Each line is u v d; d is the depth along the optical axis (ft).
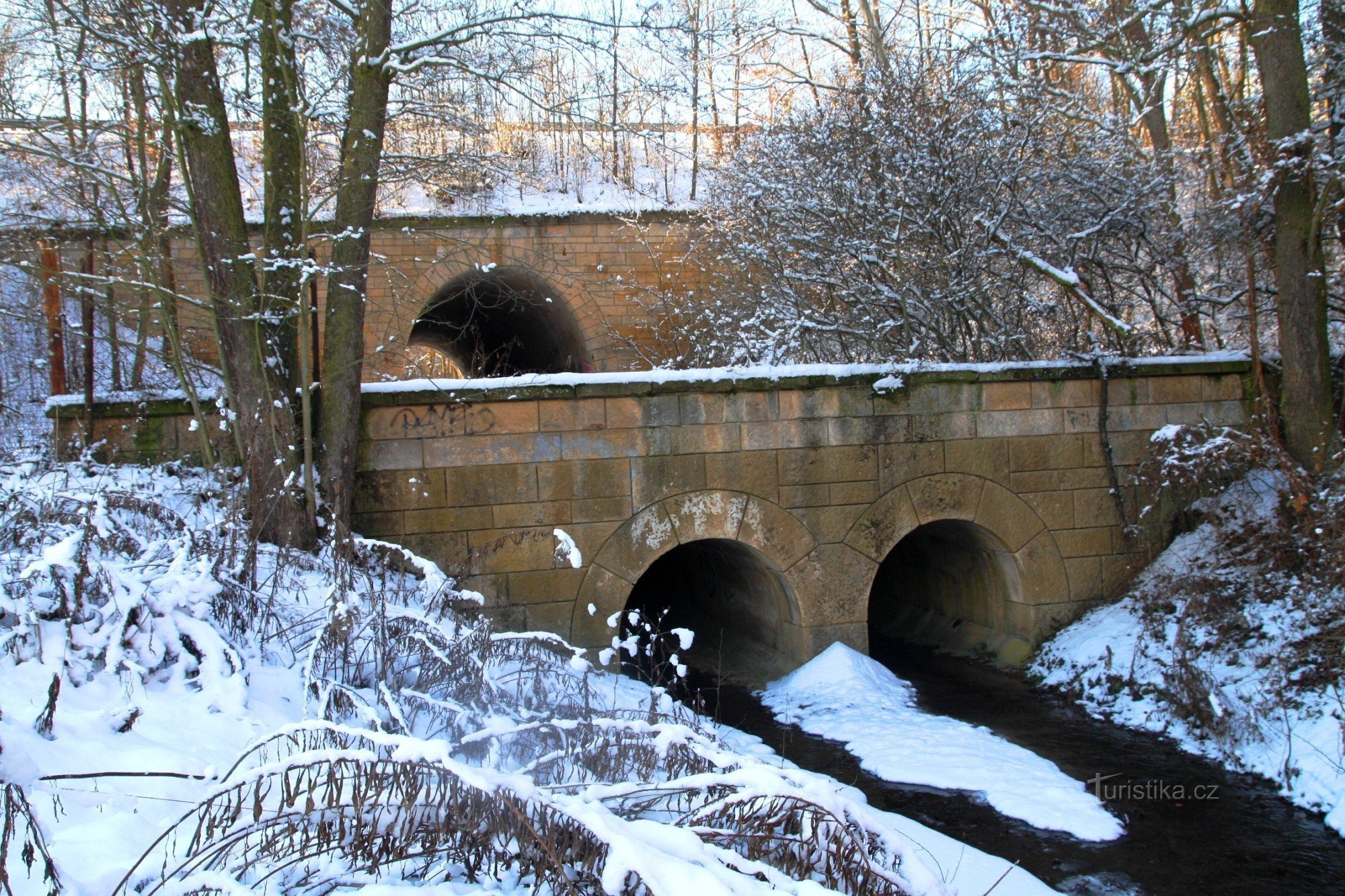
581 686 21.72
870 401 31.04
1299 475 28.07
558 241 57.93
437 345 77.82
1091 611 32.35
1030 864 19.25
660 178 67.67
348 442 26.78
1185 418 33.24
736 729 26.20
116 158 41.88
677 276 58.65
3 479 25.36
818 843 12.89
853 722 27.30
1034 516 32.19
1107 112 47.06
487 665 19.79
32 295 39.01
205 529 22.27
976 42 39.42
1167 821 21.07
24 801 10.44
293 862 11.69
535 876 11.91
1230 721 24.32
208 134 25.70
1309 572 26.48
